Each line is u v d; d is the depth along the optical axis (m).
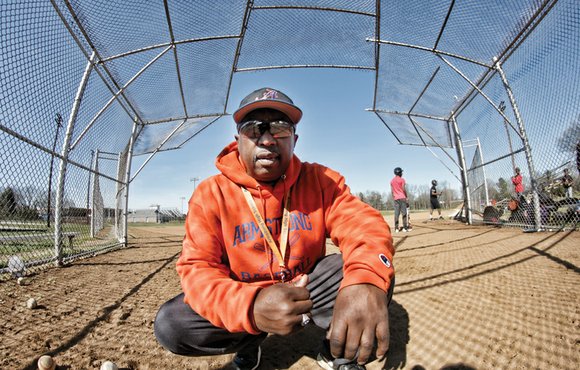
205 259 0.69
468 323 1.10
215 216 0.73
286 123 0.72
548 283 1.44
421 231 4.33
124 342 1.06
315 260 0.82
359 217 0.70
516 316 1.12
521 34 2.84
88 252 2.97
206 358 0.96
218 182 0.77
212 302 0.56
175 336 0.73
